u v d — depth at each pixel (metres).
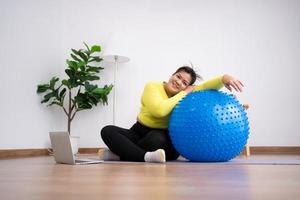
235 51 3.66
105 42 3.61
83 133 3.47
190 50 3.68
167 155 2.00
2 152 2.58
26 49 2.96
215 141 1.67
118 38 3.26
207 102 1.71
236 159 2.11
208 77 3.63
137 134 2.10
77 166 1.52
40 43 3.14
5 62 2.71
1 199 0.61
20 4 2.93
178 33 3.70
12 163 1.76
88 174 1.12
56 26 3.35
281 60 3.64
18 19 2.89
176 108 1.84
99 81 3.57
